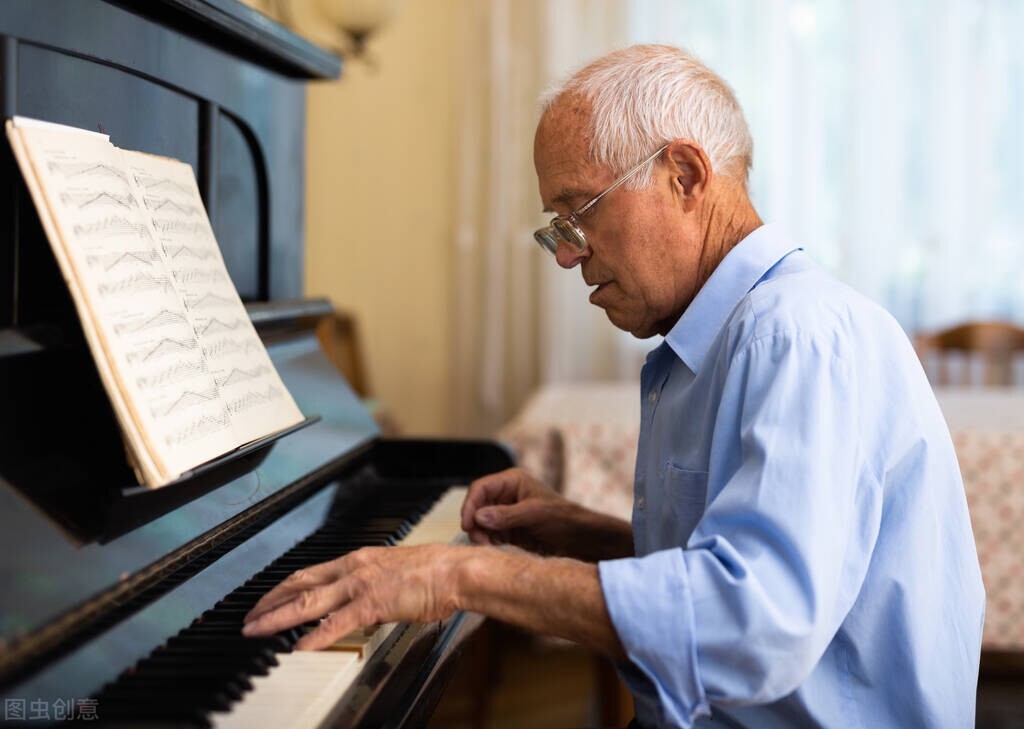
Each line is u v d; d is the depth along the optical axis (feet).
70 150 2.92
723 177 3.74
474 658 8.10
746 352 3.23
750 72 12.32
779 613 2.84
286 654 2.86
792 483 2.96
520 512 4.60
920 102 12.10
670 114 3.61
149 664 2.69
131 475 3.01
